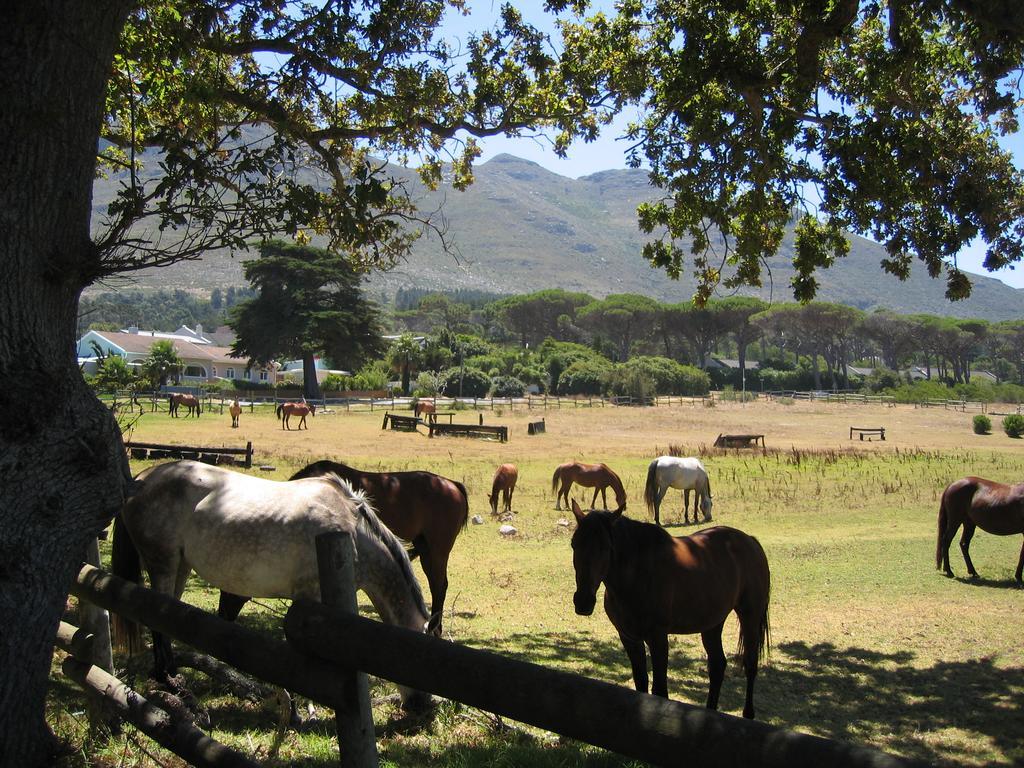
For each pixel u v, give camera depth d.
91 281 3.35
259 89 7.45
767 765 1.52
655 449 33.00
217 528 5.02
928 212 7.69
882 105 7.80
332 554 2.50
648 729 1.69
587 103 8.62
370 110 8.63
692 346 100.94
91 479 3.13
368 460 26.34
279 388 67.88
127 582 3.41
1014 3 5.01
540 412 54.69
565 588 10.55
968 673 7.22
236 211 4.78
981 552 13.00
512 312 116.31
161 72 7.31
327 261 62.88
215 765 2.85
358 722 2.39
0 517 2.91
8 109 3.04
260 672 2.60
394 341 76.69
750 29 7.57
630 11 8.30
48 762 3.28
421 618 5.42
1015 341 103.31
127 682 4.99
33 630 3.01
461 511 7.82
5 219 3.02
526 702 1.89
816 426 49.47
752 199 8.16
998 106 7.28
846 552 12.91
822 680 7.01
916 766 1.38
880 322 92.12
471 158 9.80
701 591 5.14
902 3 6.71
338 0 6.90
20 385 3.00
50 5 3.06
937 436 43.44
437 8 8.22
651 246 8.98
